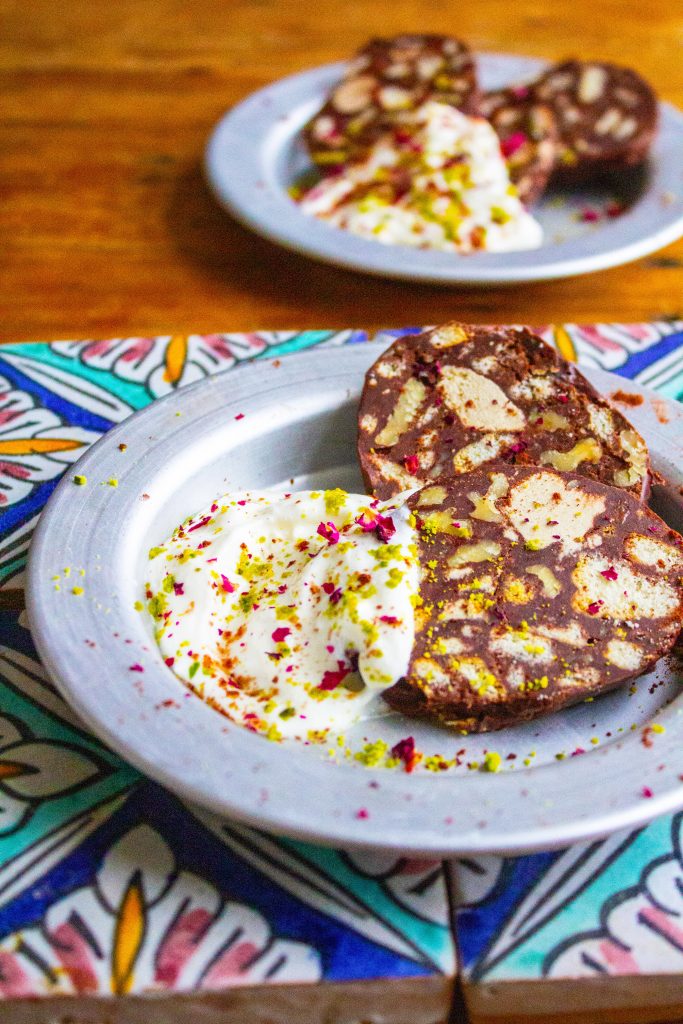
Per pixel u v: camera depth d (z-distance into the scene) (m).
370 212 0.54
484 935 0.31
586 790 0.31
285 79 0.65
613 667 0.34
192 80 0.70
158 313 0.51
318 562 0.36
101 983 0.30
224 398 0.42
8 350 0.48
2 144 0.62
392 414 0.41
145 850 0.32
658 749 0.32
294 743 0.34
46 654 0.33
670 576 0.36
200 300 0.52
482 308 0.52
